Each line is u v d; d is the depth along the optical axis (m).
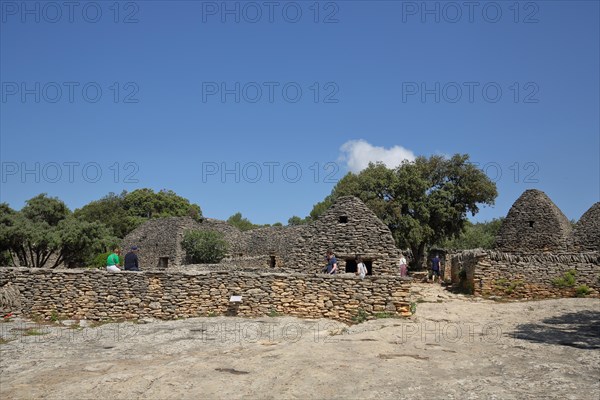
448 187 48.00
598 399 8.94
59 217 55.31
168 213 89.94
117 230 84.75
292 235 51.28
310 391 9.57
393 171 47.88
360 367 11.09
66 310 19.50
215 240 55.69
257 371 10.86
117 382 10.23
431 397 9.22
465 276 28.47
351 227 24.86
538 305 21.94
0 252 46.16
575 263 25.09
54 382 10.70
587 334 15.18
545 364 11.43
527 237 33.44
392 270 24.28
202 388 9.78
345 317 19.11
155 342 14.57
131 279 19.69
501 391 9.45
